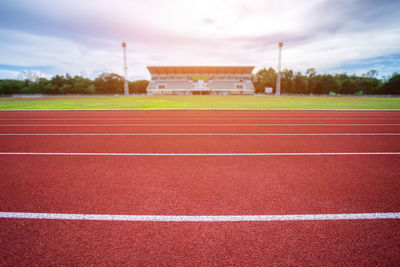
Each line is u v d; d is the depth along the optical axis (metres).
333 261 1.74
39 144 5.66
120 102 26.69
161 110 16.17
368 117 11.84
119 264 1.71
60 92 67.44
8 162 4.17
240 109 16.19
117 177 3.41
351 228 2.14
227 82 67.56
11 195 2.81
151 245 1.91
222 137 6.52
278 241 1.96
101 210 2.46
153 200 2.68
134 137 6.55
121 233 2.06
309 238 1.99
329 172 3.62
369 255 1.80
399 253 1.82
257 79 81.44
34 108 17.95
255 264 1.71
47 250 1.86
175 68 65.31
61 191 2.93
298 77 68.69
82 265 1.70
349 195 2.82
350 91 64.56
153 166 3.91
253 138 6.37
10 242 1.95
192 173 3.57
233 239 1.98
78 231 2.09
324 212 2.42
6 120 10.82
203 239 1.98
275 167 3.86
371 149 5.13
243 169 3.76
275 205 2.57
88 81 72.88
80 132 7.42
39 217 2.32
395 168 3.83
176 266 1.69
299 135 6.83
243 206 2.54
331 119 10.93
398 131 7.58
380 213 2.40
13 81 67.69
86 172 3.62
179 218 2.31
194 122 9.87
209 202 2.63
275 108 17.52
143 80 85.81
